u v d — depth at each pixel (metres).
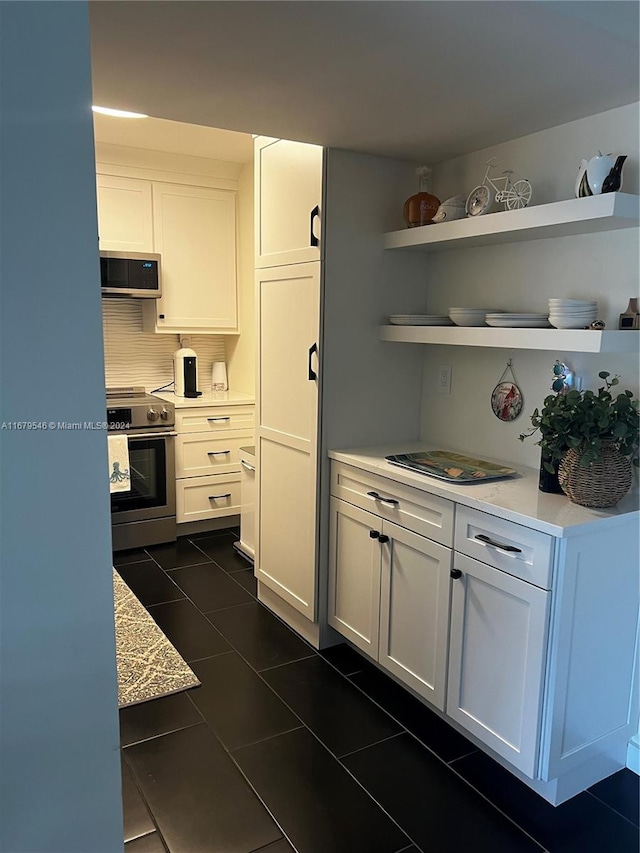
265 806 1.88
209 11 1.37
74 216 1.00
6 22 0.92
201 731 2.22
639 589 1.94
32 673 1.08
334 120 2.12
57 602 1.08
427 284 2.80
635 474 1.98
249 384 4.44
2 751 1.07
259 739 2.19
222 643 2.84
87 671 1.12
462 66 1.65
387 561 2.36
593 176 1.82
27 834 1.12
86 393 1.04
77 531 1.07
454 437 2.71
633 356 1.96
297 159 2.59
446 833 1.79
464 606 2.02
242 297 4.46
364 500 2.46
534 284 2.28
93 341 1.04
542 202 2.23
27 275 0.98
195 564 3.76
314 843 1.75
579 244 2.10
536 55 1.57
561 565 1.70
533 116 2.05
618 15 1.44
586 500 1.85
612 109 1.97
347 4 1.33
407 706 2.39
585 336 1.77
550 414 1.88
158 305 4.17
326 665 2.67
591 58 1.59
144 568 3.69
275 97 1.90
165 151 3.96
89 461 1.06
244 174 4.26
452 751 2.14
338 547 2.66
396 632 2.35
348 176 2.51
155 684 2.50
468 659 2.02
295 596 2.89
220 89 1.84
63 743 1.12
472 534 1.96
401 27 1.43
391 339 2.59
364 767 2.06
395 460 2.41
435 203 2.49
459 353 2.64
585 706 1.88
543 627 1.75
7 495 1.02
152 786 1.96
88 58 0.97
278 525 2.99
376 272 2.65
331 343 2.59
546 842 1.77
